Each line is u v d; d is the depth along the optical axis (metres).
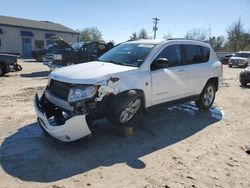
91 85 4.19
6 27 33.69
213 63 6.90
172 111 6.88
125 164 3.92
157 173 3.70
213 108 7.49
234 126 5.91
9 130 5.11
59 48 15.34
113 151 4.34
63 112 4.36
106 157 4.12
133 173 3.67
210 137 5.16
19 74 14.44
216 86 7.18
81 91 4.14
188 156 4.28
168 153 4.36
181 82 5.83
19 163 3.83
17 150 4.24
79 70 4.63
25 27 35.31
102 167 3.80
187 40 6.24
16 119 5.77
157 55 5.31
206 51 6.77
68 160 3.97
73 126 4.00
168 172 3.74
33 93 8.69
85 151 4.30
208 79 6.71
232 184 3.52
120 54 5.57
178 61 5.85
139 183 3.43
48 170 3.67
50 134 4.30
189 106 7.43
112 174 3.62
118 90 4.50
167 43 5.61
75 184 3.36
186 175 3.68
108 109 4.56
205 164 4.03
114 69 4.68
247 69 12.48
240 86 12.52
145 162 4.01
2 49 33.72
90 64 5.13
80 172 3.65
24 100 7.61
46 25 39.50
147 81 4.98
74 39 41.81
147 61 5.10
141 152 4.36
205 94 6.86
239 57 27.41
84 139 4.74
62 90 4.38
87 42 14.97
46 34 37.81
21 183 3.34
